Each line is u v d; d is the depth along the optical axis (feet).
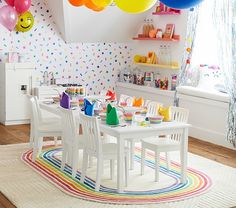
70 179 10.43
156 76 17.20
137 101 11.27
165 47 16.92
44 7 16.74
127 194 9.53
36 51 16.81
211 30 15.66
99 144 9.58
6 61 15.93
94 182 10.23
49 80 16.89
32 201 9.03
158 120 10.05
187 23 15.35
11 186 9.88
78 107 11.62
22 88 16.03
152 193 9.64
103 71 18.33
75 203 8.98
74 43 17.53
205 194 9.71
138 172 11.13
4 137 14.38
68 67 17.56
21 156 12.21
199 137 15.06
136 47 18.49
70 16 16.21
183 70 15.69
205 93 14.58
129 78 18.45
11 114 16.01
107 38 17.98
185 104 15.60
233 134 13.50
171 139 11.21
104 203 9.02
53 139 14.42
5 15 13.64
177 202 9.18
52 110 11.57
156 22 17.31
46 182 10.21
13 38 16.30
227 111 13.97
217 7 13.85
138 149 13.37
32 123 12.84
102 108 11.07
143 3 8.45
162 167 11.60
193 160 12.37
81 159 12.03
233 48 13.30
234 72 13.30
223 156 12.98
